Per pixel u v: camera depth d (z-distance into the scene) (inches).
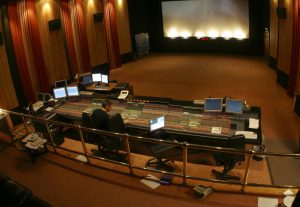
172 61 587.8
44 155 228.2
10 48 350.9
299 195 121.5
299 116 315.9
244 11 549.6
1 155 235.6
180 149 250.7
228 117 234.4
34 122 253.4
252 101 364.5
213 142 240.4
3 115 246.4
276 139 273.4
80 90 339.6
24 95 373.7
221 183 181.2
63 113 271.9
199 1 583.2
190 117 238.1
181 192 175.8
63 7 446.3
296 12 333.4
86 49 493.7
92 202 174.2
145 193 177.3
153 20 663.1
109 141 216.2
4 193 147.8
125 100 279.4
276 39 451.8
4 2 337.7
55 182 195.6
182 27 625.3
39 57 398.9
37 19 398.0
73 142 248.5
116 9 545.6
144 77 491.8
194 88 422.6
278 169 223.6
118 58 560.1
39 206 144.7
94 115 224.7
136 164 211.3
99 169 204.7
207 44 630.5
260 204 161.3
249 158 158.1
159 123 218.8
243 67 509.7
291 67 356.2
